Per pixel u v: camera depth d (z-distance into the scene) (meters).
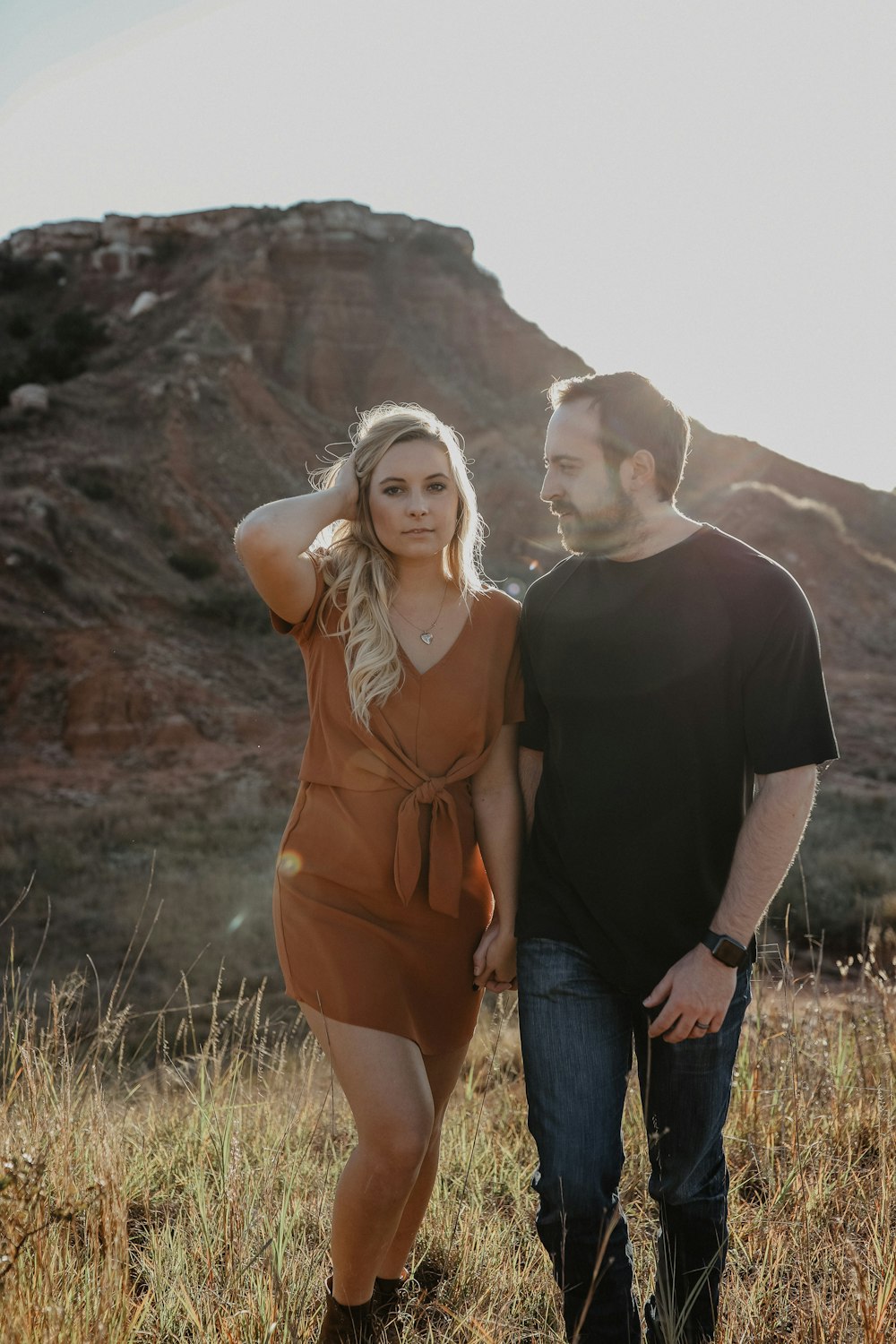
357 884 2.43
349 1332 2.33
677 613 2.34
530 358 71.88
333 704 2.51
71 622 35.06
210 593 40.91
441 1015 2.52
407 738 2.51
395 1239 2.59
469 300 72.94
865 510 68.00
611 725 2.38
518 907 2.57
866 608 51.94
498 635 2.61
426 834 2.50
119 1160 3.16
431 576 2.60
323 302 69.06
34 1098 3.16
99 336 62.66
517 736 2.68
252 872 17.84
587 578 2.48
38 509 40.28
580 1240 2.24
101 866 18.62
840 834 19.75
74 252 75.44
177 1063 4.88
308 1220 2.99
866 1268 2.40
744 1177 3.31
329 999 2.35
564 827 2.45
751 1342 2.29
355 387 67.44
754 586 2.29
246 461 52.50
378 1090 2.27
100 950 12.74
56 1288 2.23
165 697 32.28
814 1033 4.11
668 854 2.35
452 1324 2.53
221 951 12.49
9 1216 2.27
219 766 29.66
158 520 45.47
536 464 59.84
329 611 2.57
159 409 52.69
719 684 2.31
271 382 62.44
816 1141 3.38
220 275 66.88
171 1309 2.42
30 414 50.22
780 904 12.38
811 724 2.24
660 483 2.44
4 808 25.28
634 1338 2.26
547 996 2.41
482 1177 3.46
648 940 2.37
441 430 2.58
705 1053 2.31
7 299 71.81
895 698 38.56
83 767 29.80
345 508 2.54
